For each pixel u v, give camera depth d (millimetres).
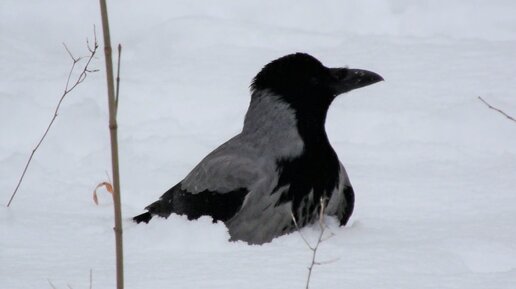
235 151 12883
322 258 10734
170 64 23312
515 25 27484
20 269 10484
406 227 13000
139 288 9602
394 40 25562
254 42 25609
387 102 20219
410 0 28594
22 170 16078
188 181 13188
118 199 8102
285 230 12547
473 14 28016
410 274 10133
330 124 19062
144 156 17328
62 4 27906
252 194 12461
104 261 10891
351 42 25484
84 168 16906
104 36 8047
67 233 12414
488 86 21344
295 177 12445
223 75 22375
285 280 9812
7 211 13234
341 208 13195
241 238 12602
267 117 12820
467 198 14758
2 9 27750
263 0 28906
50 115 18797
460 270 10461
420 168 16625
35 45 25531
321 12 28438
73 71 22656
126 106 20328
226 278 9891
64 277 10094
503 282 9781
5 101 18891
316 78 12789
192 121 19844
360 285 9656
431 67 22906
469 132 18531
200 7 28453
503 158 17156
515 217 13547
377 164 16953
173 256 10922
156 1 28406
